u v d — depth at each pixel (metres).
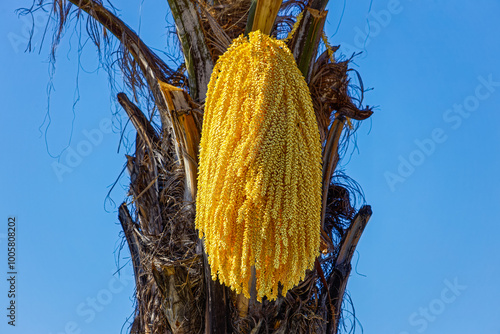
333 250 5.99
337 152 6.04
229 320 4.86
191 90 5.43
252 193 3.81
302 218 3.87
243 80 4.18
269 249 3.79
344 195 6.27
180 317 4.98
